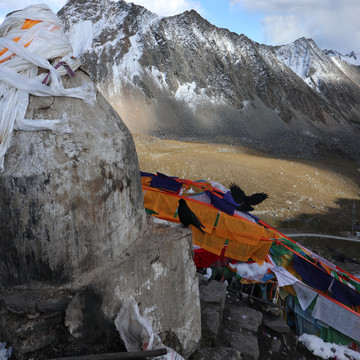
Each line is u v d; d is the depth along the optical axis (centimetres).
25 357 398
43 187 405
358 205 4944
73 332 411
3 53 425
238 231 912
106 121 478
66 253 416
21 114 417
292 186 5184
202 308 676
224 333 666
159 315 500
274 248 927
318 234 3500
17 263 418
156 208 965
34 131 418
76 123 440
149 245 495
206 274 955
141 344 421
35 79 429
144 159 5222
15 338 397
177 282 526
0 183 407
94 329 424
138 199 512
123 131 499
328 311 829
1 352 403
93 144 443
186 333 545
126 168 483
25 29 440
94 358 369
